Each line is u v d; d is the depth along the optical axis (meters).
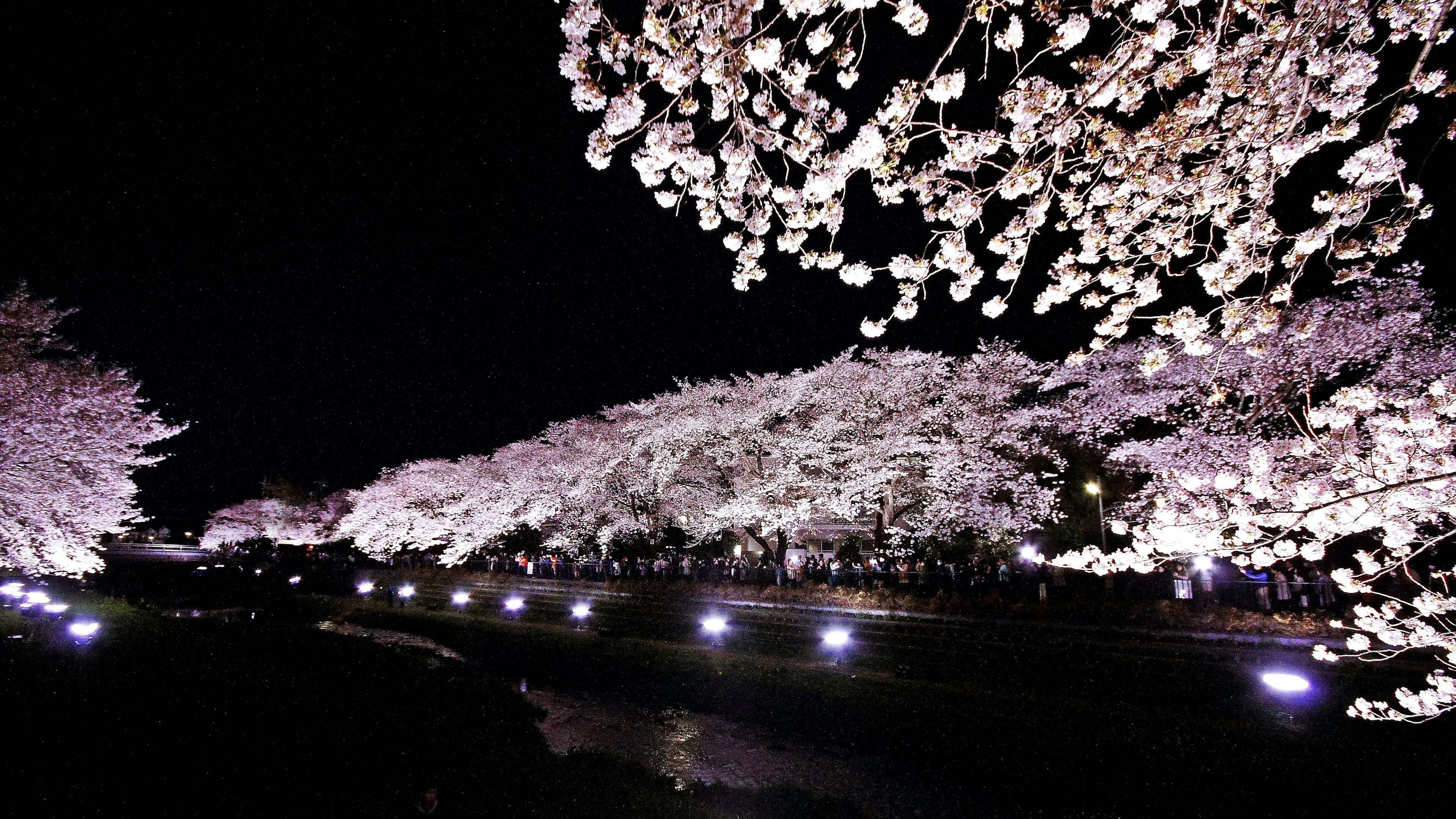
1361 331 15.77
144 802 7.65
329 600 34.75
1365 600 15.19
